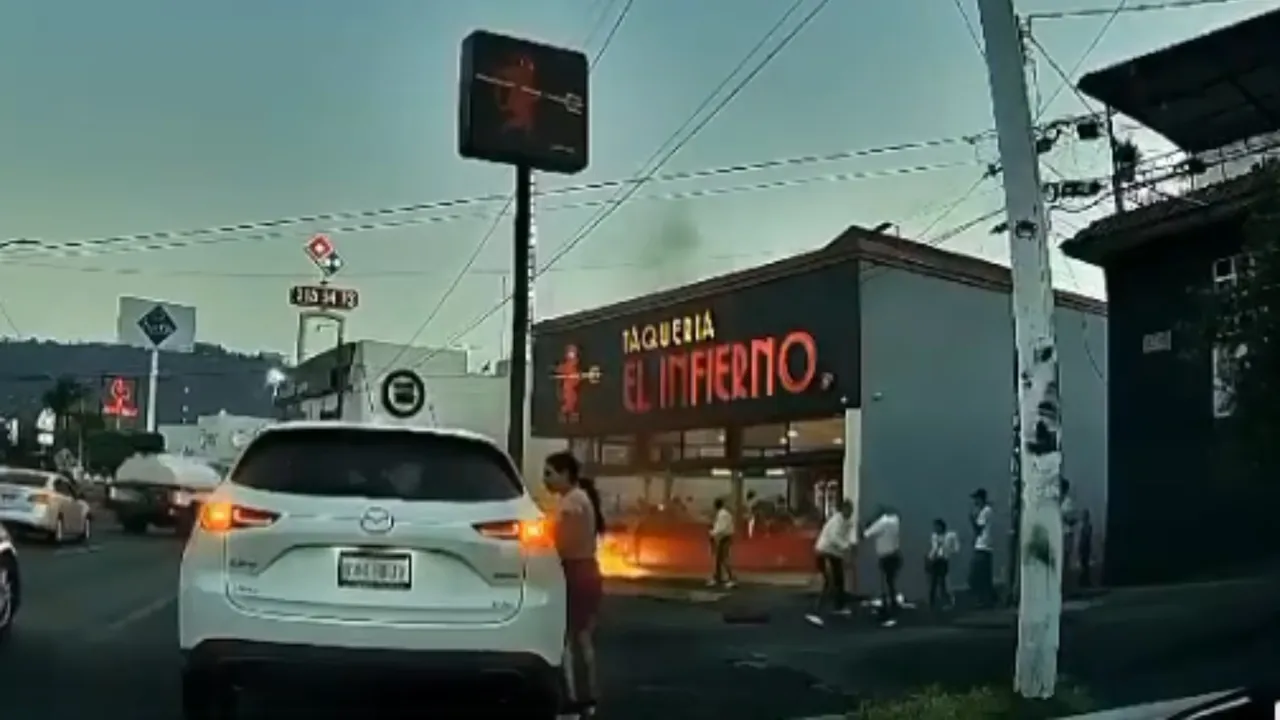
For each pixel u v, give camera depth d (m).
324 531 6.37
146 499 34.66
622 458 30.20
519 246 19.61
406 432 6.89
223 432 72.94
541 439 33.38
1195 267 20.98
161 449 70.31
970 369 24.38
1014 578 22.02
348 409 49.41
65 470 62.56
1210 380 20.42
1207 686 9.80
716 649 13.67
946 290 24.22
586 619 8.62
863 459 22.64
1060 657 11.43
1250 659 11.12
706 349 26.84
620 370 29.97
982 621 16.92
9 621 11.05
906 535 23.02
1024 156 9.31
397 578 6.40
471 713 7.95
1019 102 9.38
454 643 6.37
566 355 32.22
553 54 20.12
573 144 20.08
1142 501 21.58
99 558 23.34
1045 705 8.55
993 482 24.38
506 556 6.55
